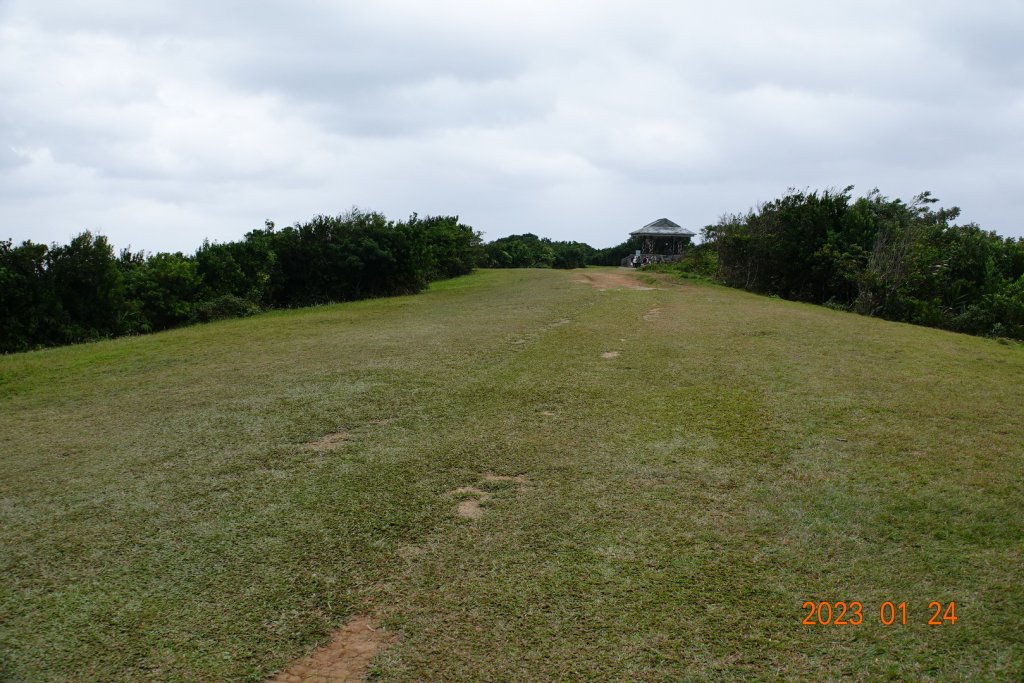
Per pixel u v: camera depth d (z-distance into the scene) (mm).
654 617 3238
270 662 3023
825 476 4777
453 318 13336
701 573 3596
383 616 3334
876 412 6168
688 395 6883
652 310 13594
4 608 3486
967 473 4773
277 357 9562
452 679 2873
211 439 5941
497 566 3734
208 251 18062
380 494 4695
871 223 17016
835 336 10023
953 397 6613
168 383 8180
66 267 13906
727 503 4398
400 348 9875
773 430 5746
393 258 20844
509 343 10000
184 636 3227
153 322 15688
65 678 2951
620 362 8484
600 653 3002
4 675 2979
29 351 12008
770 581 3510
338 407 6781
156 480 5062
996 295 12562
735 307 13953
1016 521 4078
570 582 3553
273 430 6125
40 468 5406
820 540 3900
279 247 20375
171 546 4062
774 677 2826
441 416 6410
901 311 14016
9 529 4348
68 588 3654
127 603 3504
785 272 19078
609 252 52500
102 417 6797
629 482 4770
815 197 19203
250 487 4875
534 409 6551
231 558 3906
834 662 2908
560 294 17234
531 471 5016
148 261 16812
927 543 3846
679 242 41312
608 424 6035
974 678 2789
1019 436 5504
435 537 4082
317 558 3883
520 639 3115
